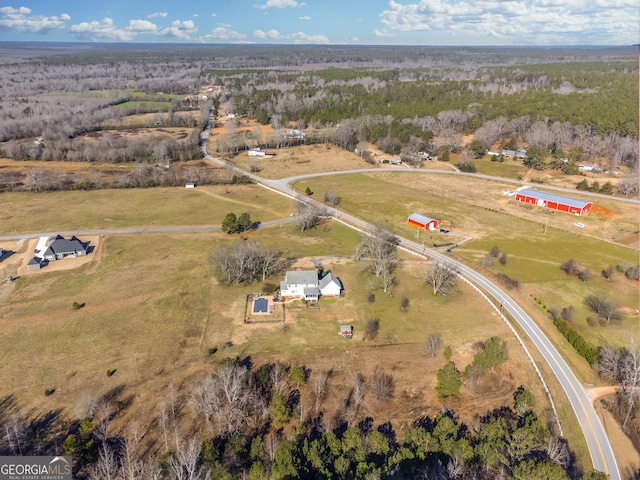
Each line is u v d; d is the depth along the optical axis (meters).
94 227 118.62
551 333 77.19
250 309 83.25
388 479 47.22
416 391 65.19
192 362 69.31
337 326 78.88
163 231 117.19
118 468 51.62
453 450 50.69
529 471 44.69
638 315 82.69
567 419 59.94
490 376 67.75
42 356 69.69
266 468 50.81
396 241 112.31
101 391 63.06
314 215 120.50
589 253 106.81
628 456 54.84
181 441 55.34
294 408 61.44
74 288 88.94
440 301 86.50
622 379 65.50
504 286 91.38
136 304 83.81
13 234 113.06
